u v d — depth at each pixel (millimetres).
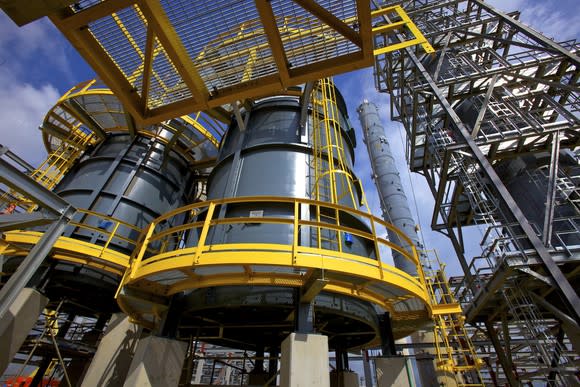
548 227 10125
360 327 9586
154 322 9586
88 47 6613
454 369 11953
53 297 13164
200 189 22109
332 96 14047
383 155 28000
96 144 18219
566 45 13594
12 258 11078
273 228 8625
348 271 6004
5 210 13523
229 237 8734
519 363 16359
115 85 7250
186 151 20188
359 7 5949
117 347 11297
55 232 6359
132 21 6746
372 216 7223
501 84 14453
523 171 13625
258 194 9867
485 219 11664
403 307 9000
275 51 6777
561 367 9281
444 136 15555
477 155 12172
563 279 8984
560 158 13148
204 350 26984
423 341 18766
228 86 7746
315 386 5355
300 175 10336
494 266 10781
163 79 8203
